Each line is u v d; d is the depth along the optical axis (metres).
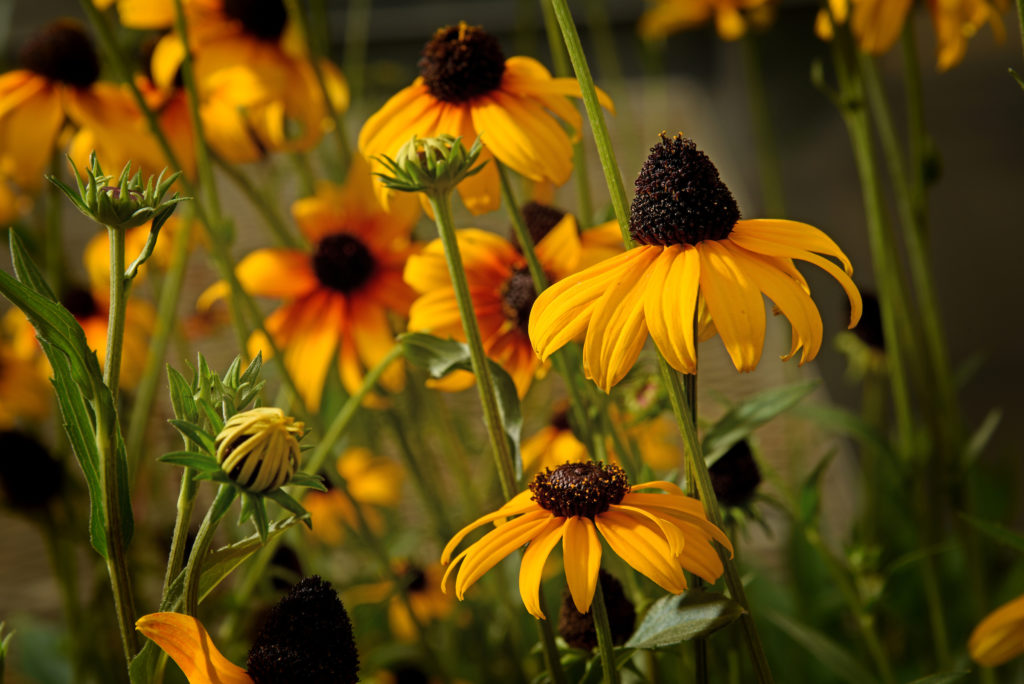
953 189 1.81
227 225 0.87
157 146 0.89
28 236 0.95
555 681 0.71
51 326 0.66
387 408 0.87
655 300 0.67
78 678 0.91
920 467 0.90
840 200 2.08
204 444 0.66
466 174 0.70
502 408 0.73
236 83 0.90
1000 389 1.56
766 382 1.36
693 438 0.69
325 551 1.06
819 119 2.39
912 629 1.02
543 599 0.71
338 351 0.95
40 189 0.95
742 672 0.88
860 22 0.85
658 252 0.68
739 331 0.66
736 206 0.68
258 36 0.94
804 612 1.03
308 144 0.94
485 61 0.77
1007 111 1.62
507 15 3.07
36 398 1.03
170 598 0.67
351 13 3.08
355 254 0.87
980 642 0.73
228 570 0.68
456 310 0.81
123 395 1.00
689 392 0.69
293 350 0.87
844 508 1.26
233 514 0.91
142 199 0.67
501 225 1.44
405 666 0.94
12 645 1.12
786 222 0.69
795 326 0.66
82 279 1.47
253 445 0.65
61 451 0.93
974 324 1.66
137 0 0.92
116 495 0.67
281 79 0.92
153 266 1.00
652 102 2.13
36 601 1.21
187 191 0.80
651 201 0.68
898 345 0.91
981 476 1.19
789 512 0.82
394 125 0.78
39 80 0.92
